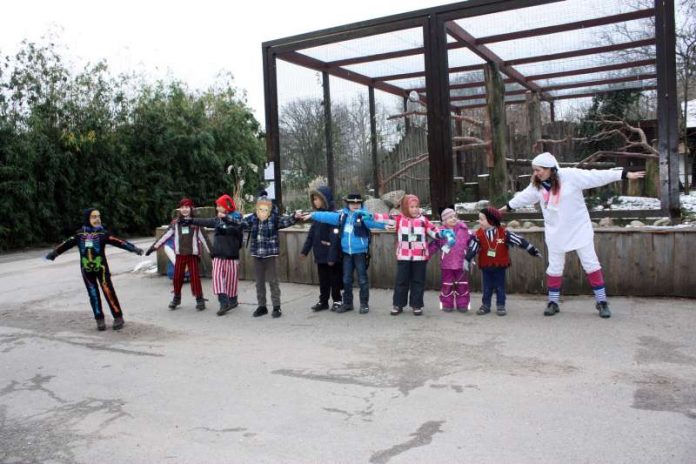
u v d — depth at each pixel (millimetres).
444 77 8266
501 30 8352
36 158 18219
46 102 19297
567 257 7246
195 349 5875
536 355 5074
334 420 3945
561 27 8164
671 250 6750
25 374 5328
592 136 10305
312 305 7703
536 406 3986
